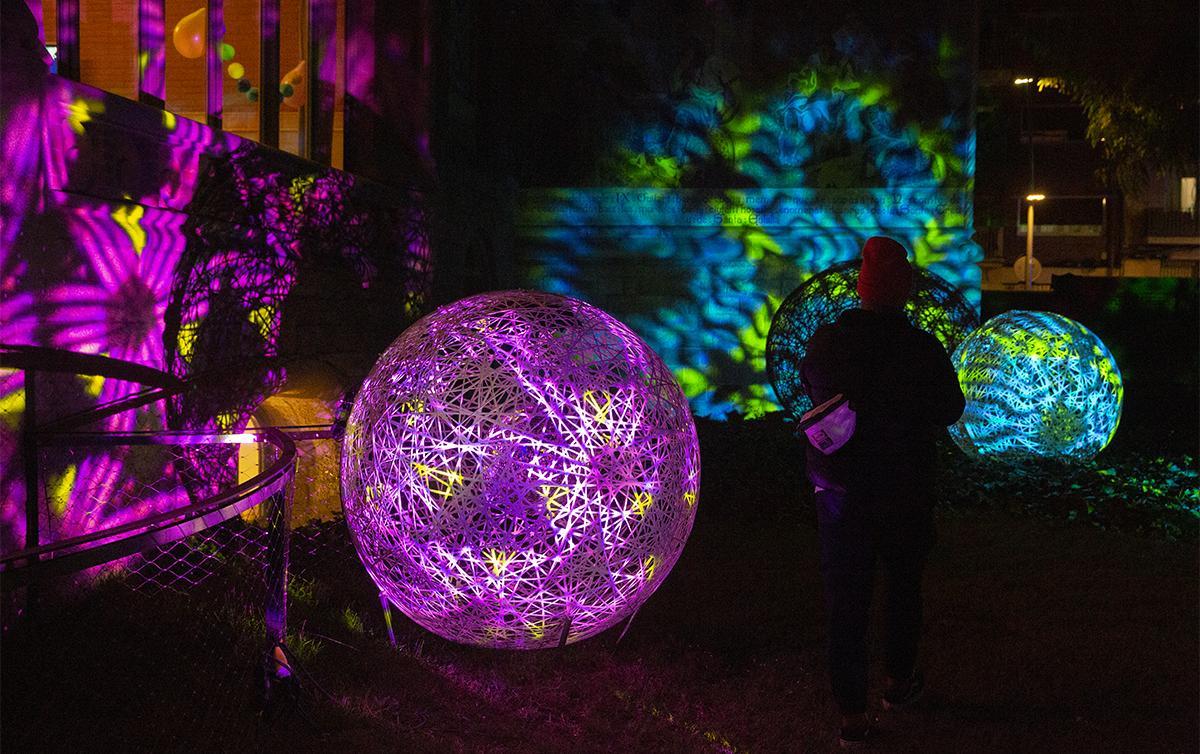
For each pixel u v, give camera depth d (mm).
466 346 4238
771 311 15148
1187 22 15984
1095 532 7355
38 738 3533
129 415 5742
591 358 4262
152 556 5594
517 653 4742
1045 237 41312
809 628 5289
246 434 4520
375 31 10258
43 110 4863
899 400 3838
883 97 14938
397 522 4258
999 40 26484
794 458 9938
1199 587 6031
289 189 7496
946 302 11234
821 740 3992
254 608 5016
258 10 9758
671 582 6043
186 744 3584
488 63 13578
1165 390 16594
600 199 15250
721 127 15109
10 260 4727
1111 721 4172
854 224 15047
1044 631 5227
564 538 4098
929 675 4625
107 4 9422
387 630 4961
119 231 5590
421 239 10641
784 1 14961
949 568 6422
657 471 4324
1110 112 17469
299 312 7801
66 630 4586
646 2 15109
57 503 5203
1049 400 9078
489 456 4074
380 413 4328
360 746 3711
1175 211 40438
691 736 3982
